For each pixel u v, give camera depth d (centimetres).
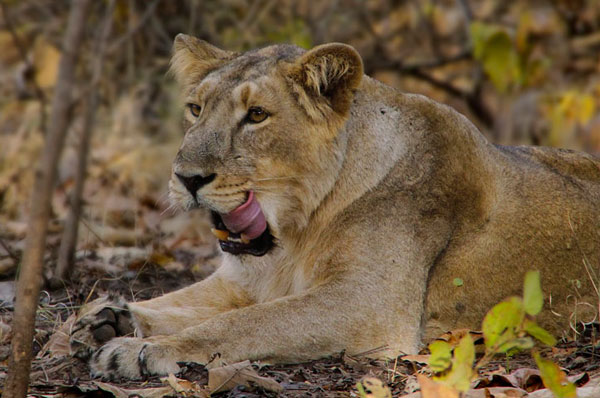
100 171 1488
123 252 1192
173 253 1219
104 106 1573
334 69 842
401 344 824
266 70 853
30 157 1525
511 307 553
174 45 963
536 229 908
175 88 1636
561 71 1842
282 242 880
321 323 808
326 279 848
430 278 883
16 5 1677
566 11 1908
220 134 829
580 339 863
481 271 892
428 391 562
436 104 916
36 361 786
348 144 870
